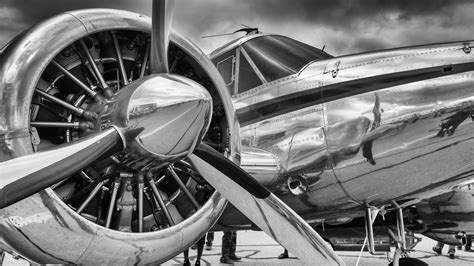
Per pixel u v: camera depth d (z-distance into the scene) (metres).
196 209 3.73
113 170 3.41
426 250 10.73
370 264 8.31
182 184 3.70
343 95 4.69
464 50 4.36
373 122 4.48
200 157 3.59
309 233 3.78
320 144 4.69
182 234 3.55
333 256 3.79
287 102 5.00
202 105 2.99
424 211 6.06
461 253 10.08
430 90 4.36
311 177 4.75
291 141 4.85
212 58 5.76
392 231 5.34
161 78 3.10
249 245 13.31
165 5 3.26
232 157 3.83
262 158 4.83
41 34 3.21
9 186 2.88
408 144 4.41
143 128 3.02
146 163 3.22
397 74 4.51
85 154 2.99
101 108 3.32
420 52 4.52
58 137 3.52
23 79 3.10
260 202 3.76
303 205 4.98
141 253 3.40
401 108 4.41
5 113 3.05
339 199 4.85
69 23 3.31
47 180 2.92
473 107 4.20
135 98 3.04
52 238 3.12
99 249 3.25
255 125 5.15
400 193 4.76
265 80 5.24
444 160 4.44
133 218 3.71
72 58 3.56
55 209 3.09
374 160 4.51
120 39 3.71
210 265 8.30
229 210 5.14
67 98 3.48
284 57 5.29
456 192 5.81
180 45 3.71
